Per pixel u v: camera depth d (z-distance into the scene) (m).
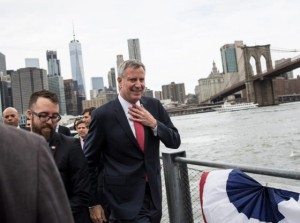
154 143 3.00
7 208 0.79
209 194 2.40
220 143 45.16
